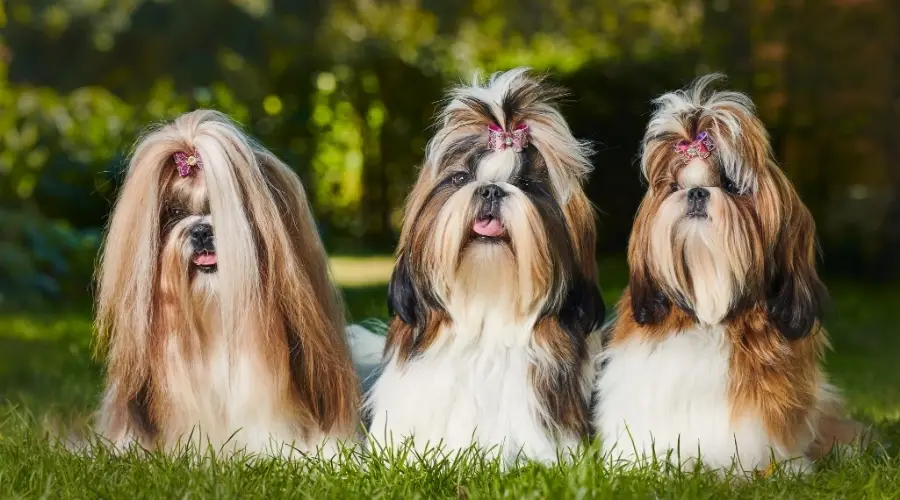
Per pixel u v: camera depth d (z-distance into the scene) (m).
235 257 4.15
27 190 12.55
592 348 4.58
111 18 11.81
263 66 12.89
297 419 4.43
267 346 4.28
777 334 4.25
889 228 13.86
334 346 4.50
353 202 17.81
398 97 16.25
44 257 11.70
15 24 11.87
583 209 4.48
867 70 13.81
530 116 4.44
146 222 4.19
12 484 3.90
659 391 4.23
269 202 4.30
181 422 4.37
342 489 3.88
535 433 4.34
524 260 4.19
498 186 4.23
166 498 3.68
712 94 4.51
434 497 3.88
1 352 8.05
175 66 11.90
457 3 15.59
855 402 6.31
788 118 14.15
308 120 14.90
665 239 4.15
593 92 14.40
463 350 4.38
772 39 14.02
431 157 4.45
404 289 4.45
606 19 16.69
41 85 12.28
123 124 12.69
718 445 4.19
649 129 4.38
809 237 4.35
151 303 4.23
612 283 12.40
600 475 3.91
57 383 6.68
